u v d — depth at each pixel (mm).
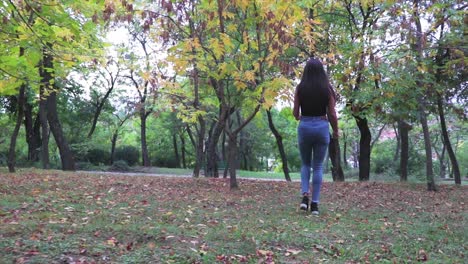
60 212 5836
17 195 7242
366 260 4105
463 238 5152
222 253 4070
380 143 37156
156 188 8758
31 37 5059
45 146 18125
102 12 7395
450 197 9359
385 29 11164
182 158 41719
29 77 5918
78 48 7984
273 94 7363
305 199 6090
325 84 5641
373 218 6254
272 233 4840
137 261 3693
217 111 17234
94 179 10367
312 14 12320
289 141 38500
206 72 8539
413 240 4953
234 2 7320
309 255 4168
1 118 29562
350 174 26781
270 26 7422
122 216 5621
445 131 14805
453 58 11164
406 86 10586
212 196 7711
